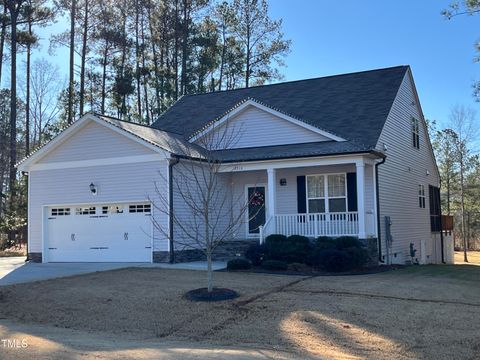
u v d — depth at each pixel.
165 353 8.45
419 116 28.36
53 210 22.23
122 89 40.41
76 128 21.45
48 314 11.67
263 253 18.14
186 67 43.78
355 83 25.23
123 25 43.34
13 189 33.91
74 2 40.50
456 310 11.34
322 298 12.38
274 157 19.89
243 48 47.66
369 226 20.11
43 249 22.12
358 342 9.37
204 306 11.87
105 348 8.80
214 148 22.44
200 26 45.31
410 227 25.05
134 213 20.62
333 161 19.30
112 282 14.76
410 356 8.66
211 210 18.59
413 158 26.50
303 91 25.84
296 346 9.23
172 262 19.61
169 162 19.80
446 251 32.53
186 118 26.45
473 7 20.64
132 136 20.33
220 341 9.62
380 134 20.80
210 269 12.88
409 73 25.95
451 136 44.91
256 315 11.11
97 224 21.36
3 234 32.91
